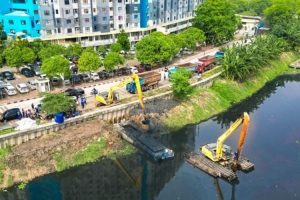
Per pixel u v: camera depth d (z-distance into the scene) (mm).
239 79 97938
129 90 80562
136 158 62906
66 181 56938
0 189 53188
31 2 108500
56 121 64000
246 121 56125
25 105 71188
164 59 96000
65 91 76500
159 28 126000
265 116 83375
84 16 112438
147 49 93750
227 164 60656
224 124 79000
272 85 107312
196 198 53344
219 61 105500
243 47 102062
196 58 113375
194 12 143875
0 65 89625
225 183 56969
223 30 131250
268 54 112438
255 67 100188
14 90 76188
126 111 73688
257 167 60938
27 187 54656
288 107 89562
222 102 88312
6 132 59688
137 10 121250
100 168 60062
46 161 58094
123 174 59125
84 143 62438
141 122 71375
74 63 98750
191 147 67750
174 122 75562
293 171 59812
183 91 80188
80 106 72125
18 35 108250
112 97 73750
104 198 53156
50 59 80250
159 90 82875
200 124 78500
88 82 86250
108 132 66062
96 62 85500
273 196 53406
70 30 112688
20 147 59094
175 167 61250
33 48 95125
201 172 59781
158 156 62219
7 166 55219
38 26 111062
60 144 60469
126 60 108812
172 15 136750
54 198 52750
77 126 66375
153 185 56594
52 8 108000
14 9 116500
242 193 54188
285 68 120500
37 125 62562
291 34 130125
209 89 90250
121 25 120312
